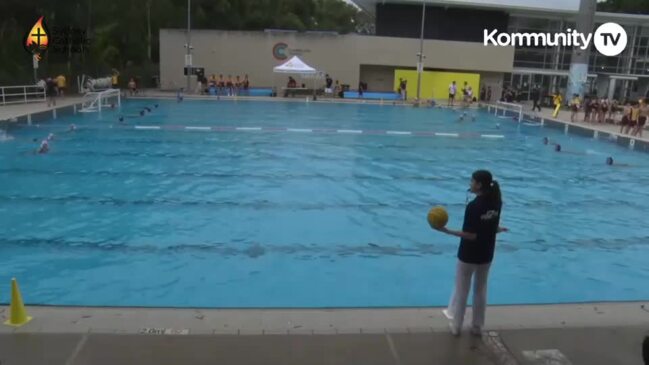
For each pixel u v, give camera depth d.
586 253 8.21
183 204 10.05
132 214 9.33
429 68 41.47
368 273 7.04
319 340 4.43
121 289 6.31
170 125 21.06
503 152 17.53
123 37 44.31
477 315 4.58
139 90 38.16
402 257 7.67
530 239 8.82
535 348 4.41
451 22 44.62
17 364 3.93
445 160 15.68
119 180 11.78
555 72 45.28
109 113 24.56
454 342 4.48
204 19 49.53
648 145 17.92
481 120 27.78
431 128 23.64
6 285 6.34
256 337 4.44
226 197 10.64
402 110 31.80
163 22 48.97
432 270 7.20
